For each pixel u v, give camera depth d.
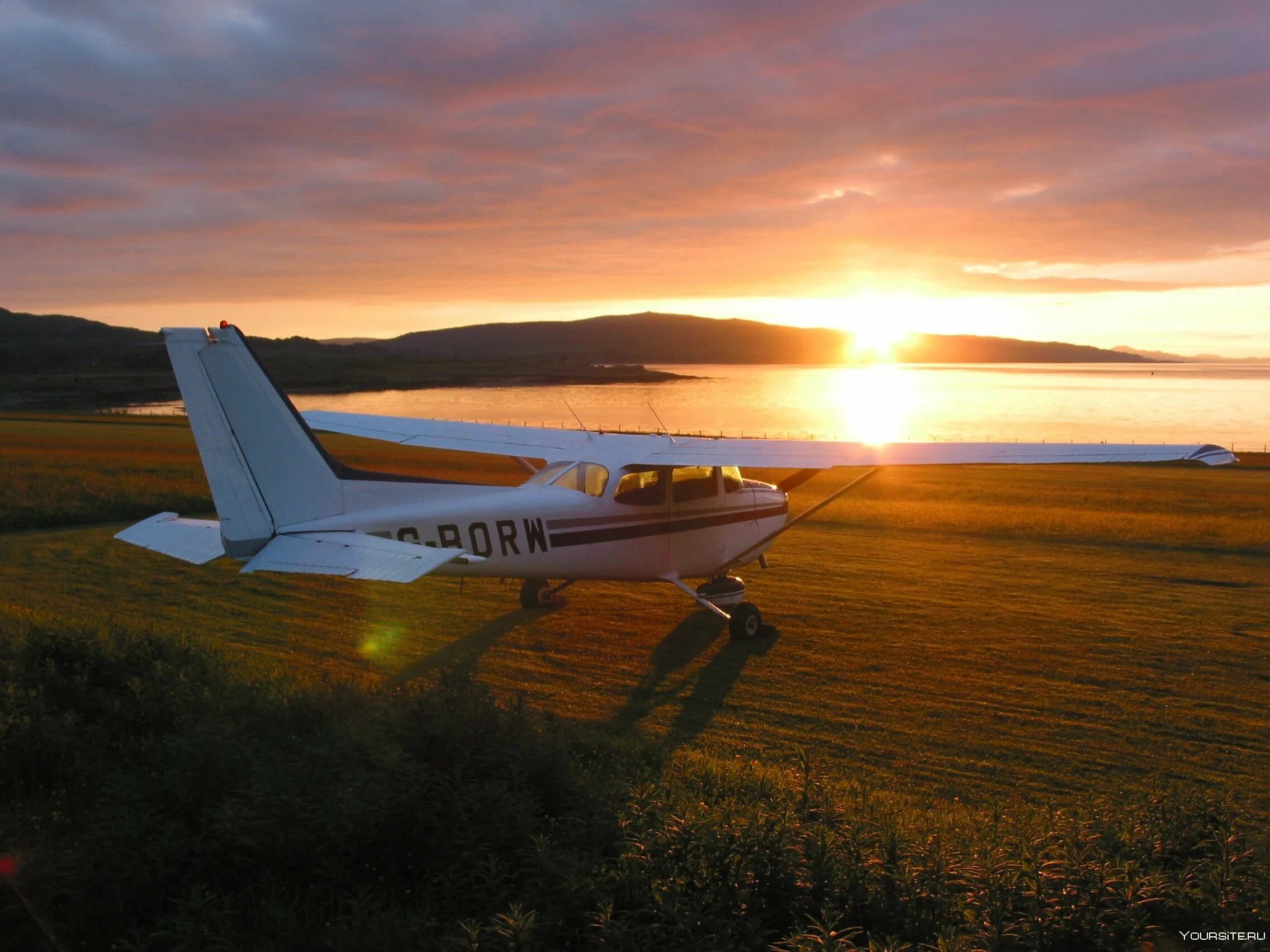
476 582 13.60
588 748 6.59
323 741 5.05
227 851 4.04
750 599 12.70
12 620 9.73
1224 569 14.99
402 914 3.93
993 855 4.37
